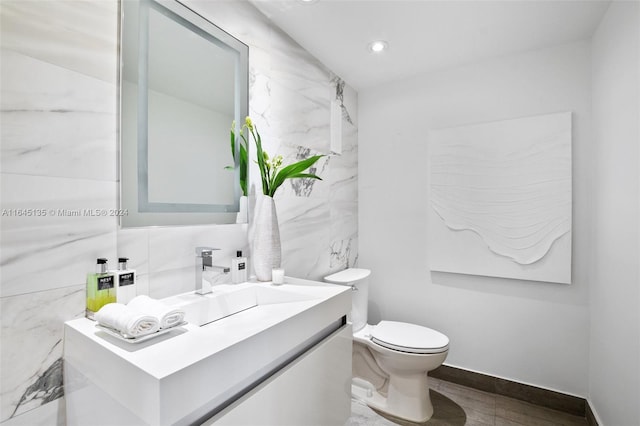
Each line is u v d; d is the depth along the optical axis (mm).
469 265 2252
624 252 1431
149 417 678
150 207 1149
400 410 1902
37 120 879
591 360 1896
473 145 2242
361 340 2068
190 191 1294
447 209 2332
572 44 1980
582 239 1940
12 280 836
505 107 2166
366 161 2703
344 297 1433
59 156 923
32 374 872
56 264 917
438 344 1827
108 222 1035
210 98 1377
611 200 1585
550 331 2029
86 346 856
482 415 1933
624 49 1432
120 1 1071
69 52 946
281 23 1778
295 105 1940
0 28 816
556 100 2016
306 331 1167
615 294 1532
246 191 1553
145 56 1136
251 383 944
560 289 2004
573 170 1965
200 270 1249
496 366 2184
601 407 1712
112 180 1048
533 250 2051
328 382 1311
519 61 2127
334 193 2375
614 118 1549
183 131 1268
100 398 816
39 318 883
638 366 1289
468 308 2285
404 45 2020
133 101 1099
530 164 2059
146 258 1141
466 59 2217
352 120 2652
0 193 819
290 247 1896
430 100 2426
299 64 1983
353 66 2299
